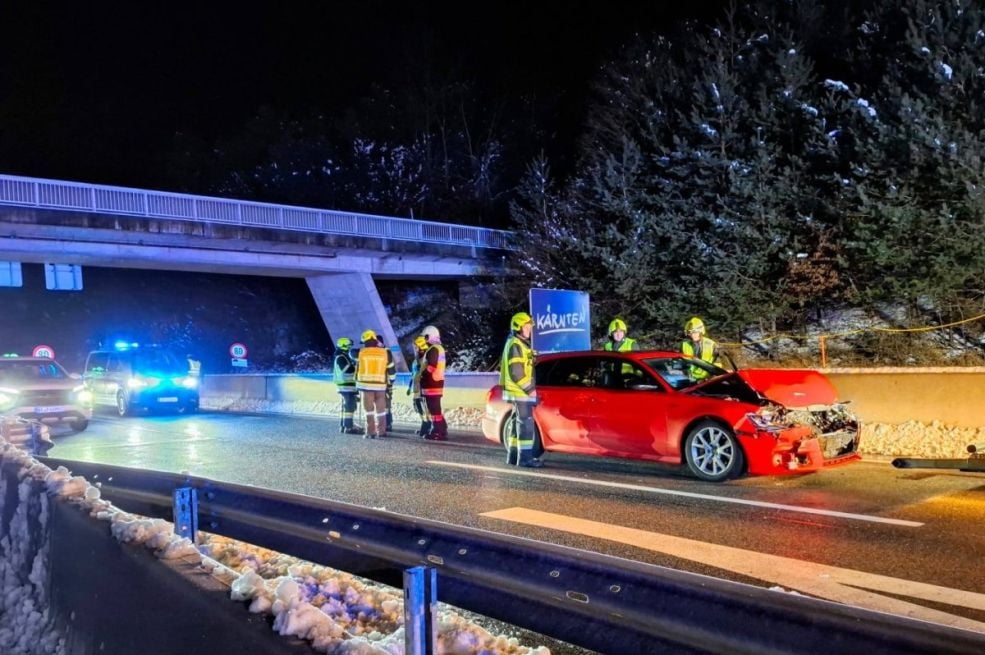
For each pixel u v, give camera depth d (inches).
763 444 341.4
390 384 617.3
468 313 1344.7
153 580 126.5
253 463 469.4
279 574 192.2
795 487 343.6
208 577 120.6
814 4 936.3
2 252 938.7
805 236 824.9
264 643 100.1
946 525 272.7
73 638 155.0
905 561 233.9
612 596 98.6
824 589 211.0
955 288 724.7
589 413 402.6
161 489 197.5
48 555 175.3
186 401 850.1
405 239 1235.9
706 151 895.7
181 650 116.7
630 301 957.8
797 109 865.5
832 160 811.4
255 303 1648.6
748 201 848.3
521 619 109.7
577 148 1406.3
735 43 975.6
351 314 1283.2
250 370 1524.4
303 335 1556.3
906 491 329.1
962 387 432.8
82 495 178.1
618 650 97.8
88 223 940.0
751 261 830.5
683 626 90.7
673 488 351.6
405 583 109.0
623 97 1098.7
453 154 1787.6
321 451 515.5
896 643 75.5
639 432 382.6
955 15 751.1
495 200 1697.8
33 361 659.4
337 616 161.5
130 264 1070.4
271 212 1099.3
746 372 374.3
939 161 677.9
